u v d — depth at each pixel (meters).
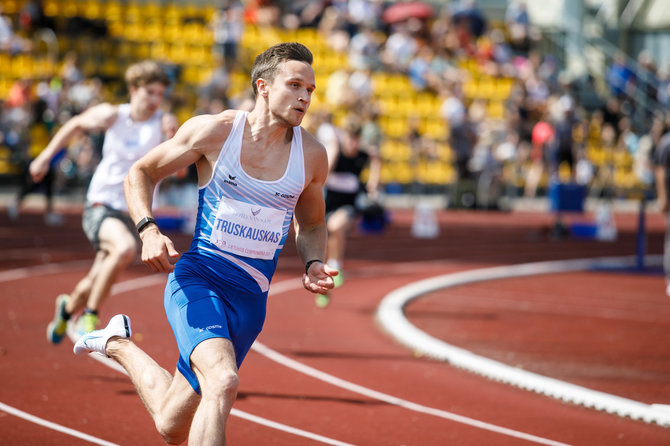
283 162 8.31
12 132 48.56
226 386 7.42
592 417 12.45
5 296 20.91
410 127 54.25
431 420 12.05
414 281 26.27
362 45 58.88
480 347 17.12
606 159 57.44
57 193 49.09
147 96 14.34
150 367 8.30
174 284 8.28
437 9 69.56
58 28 54.56
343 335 17.97
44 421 11.36
